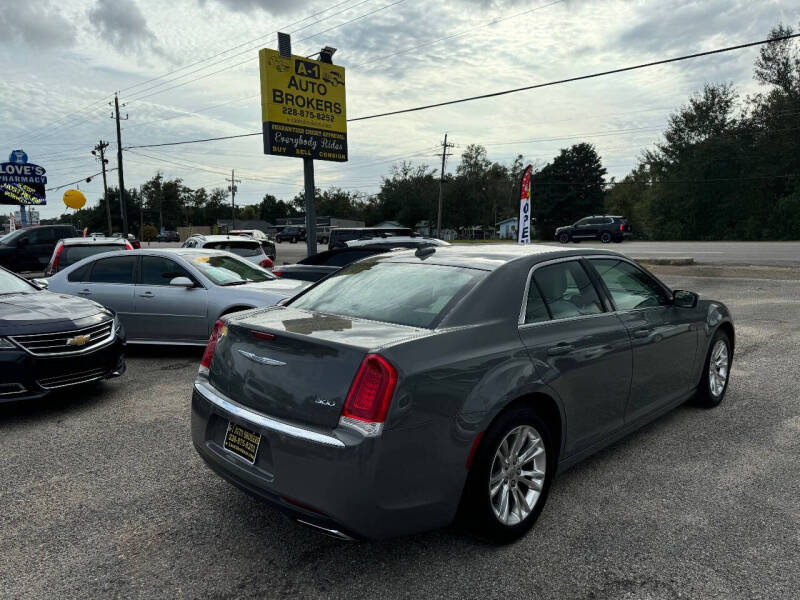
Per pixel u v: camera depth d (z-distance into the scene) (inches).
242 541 109.2
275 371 99.0
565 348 117.5
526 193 451.2
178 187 4845.0
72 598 91.4
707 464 144.3
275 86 603.5
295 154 629.3
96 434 168.1
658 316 152.6
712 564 101.1
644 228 2329.0
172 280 260.2
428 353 95.0
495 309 111.3
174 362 267.0
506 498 106.8
